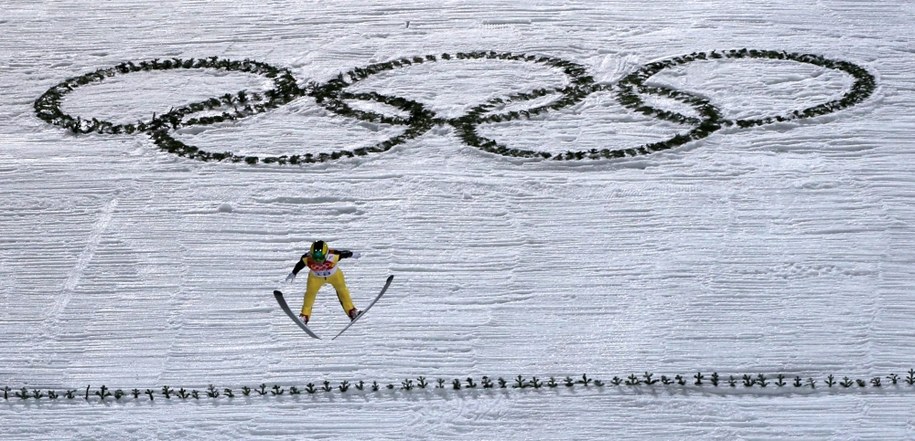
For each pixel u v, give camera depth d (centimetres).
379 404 5828
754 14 11375
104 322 6606
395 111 9525
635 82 9912
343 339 6369
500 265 7081
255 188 8162
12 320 6644
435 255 7212
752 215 7594
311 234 7519
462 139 8925
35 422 5762
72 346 6391
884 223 7412
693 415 5644
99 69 10531
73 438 5638
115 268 7156
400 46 10875
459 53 10656
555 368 6066
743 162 8419
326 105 9631
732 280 6806
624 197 7925
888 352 6075
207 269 7112
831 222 7469
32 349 6375
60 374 6153
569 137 8950
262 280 6975
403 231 7512
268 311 6656
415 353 6228
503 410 5738
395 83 10062
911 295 6581
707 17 11350
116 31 11406
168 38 11206
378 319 6538
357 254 5928
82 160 8731
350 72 10288
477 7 11756
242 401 5891
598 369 6041
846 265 6931
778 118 9062
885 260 6981
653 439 5500
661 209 7725
